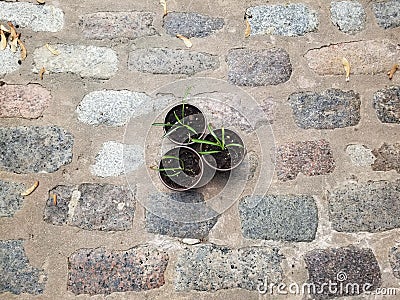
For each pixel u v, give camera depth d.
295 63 2.03
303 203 1.84
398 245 1.80
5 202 1.80
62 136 1.89
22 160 1.86
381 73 2.03
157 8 2.11
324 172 1.88
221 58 2.03
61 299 1.72
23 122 1.91
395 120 1.96
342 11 2.12
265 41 2.07
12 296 1.71
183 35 2.07
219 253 1.77
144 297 1.73
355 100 1.98
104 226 1.79
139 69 2.00
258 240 1.79
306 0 2.12
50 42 2.03
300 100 1.98
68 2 2.10
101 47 2.03
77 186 1.84
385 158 1.91
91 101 1.94
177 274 1.75
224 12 2.11
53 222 1.79
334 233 1.81
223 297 1.73
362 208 1.84
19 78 1.97
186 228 1.80
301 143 1.92
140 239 1.78
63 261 1.75
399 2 2.12
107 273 1.74
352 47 2.06
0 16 2.04
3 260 1.74
